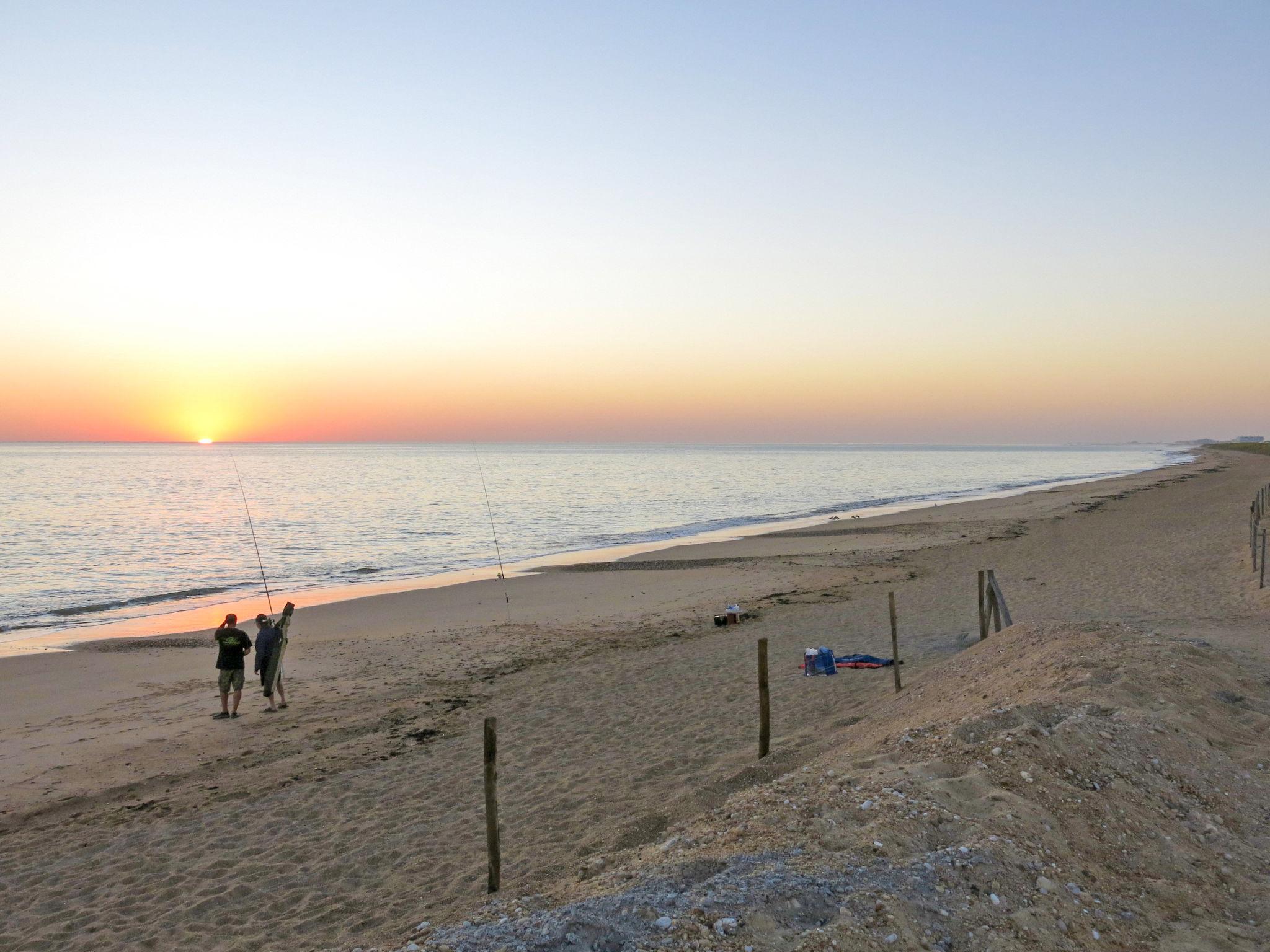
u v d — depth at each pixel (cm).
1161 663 888
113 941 644
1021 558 2703
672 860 526
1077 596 1878
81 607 2406
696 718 1153
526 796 898
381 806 902
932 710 949
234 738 1186
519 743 1100
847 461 18375
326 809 902
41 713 1323
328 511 5684
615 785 905
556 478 10412
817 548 3347
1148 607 1662
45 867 787
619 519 5184
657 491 7894
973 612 1805
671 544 3762
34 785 1012
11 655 1766
